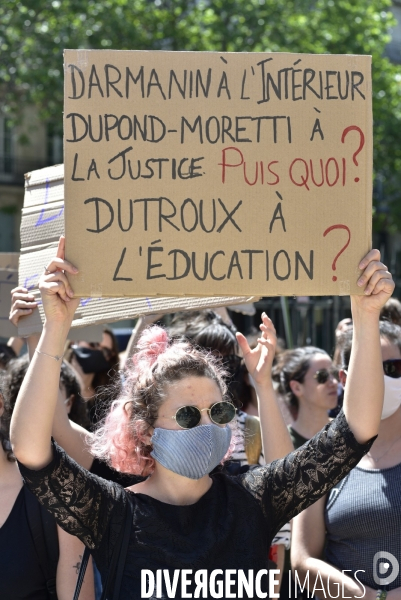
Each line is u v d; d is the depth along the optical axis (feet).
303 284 7.91
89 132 7.95
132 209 7.89
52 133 79.46
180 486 7.82
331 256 7.93
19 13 54.70
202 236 7.90
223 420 7.83
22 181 84.33
